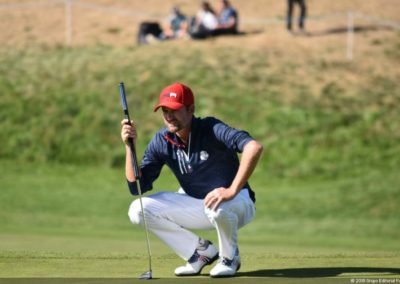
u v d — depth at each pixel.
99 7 89.69
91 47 77.88
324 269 16.27
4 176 56.75
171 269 16.61
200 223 16.17
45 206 48.41
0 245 25.34
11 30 82.88
